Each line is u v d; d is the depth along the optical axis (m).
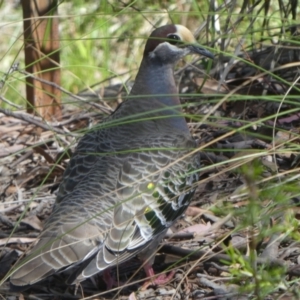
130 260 10.84
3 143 13.76
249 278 8.80
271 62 12.98
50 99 14.16
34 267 9.01
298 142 11.64
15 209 11.95
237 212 8.18
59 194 10.02
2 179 12.84
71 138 13.47
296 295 8.29
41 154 12.80
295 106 12.45
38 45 13.80
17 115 12.95
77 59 19.17
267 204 10.15
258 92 13.39
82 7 19.20
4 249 10.61
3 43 21.00
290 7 13.98
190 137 10.93
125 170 9.95
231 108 13.34
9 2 20.91
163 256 10.58
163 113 10.90
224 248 8.77
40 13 13.61
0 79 11.98
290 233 8.53
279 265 9.46
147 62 11.39
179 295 9.95
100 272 9.99
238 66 14.07
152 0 17.00
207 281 9.90
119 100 14.57
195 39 12.72
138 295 10.09
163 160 10.19
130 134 10.55
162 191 10.02
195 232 10.80
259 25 14.38
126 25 18.77
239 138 12.55
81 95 15.27
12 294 10.02
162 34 11.41
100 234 9.31
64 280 10.38
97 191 9.70
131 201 9.71
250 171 9.01
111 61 18.91
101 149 10.34
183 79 14.16
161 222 10.02
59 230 9.25
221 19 14.85
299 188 8.47
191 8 17.23
